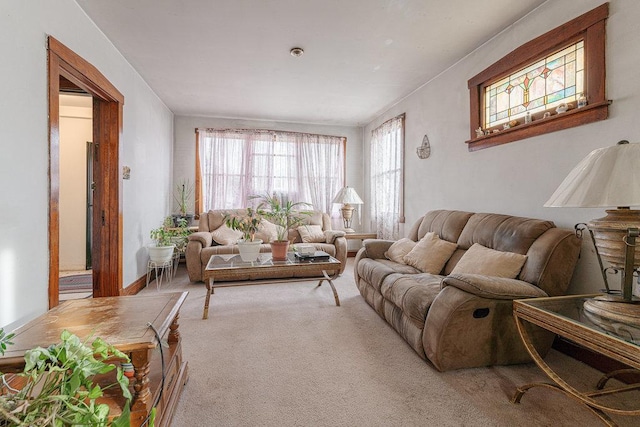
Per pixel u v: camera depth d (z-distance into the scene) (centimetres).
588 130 189
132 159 311
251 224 292
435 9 219
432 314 174
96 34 237
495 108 262
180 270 431
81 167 439
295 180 520
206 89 375
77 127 437
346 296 316
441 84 329
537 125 219
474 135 280
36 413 61
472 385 163
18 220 154
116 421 63
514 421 137
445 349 168
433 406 147
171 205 471
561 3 202
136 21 232
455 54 289
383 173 466
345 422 136
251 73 328
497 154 258
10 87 150
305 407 146
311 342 212
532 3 214
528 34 226
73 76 216
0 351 84
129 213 302
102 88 242
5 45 146
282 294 321
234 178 493
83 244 441
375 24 237
